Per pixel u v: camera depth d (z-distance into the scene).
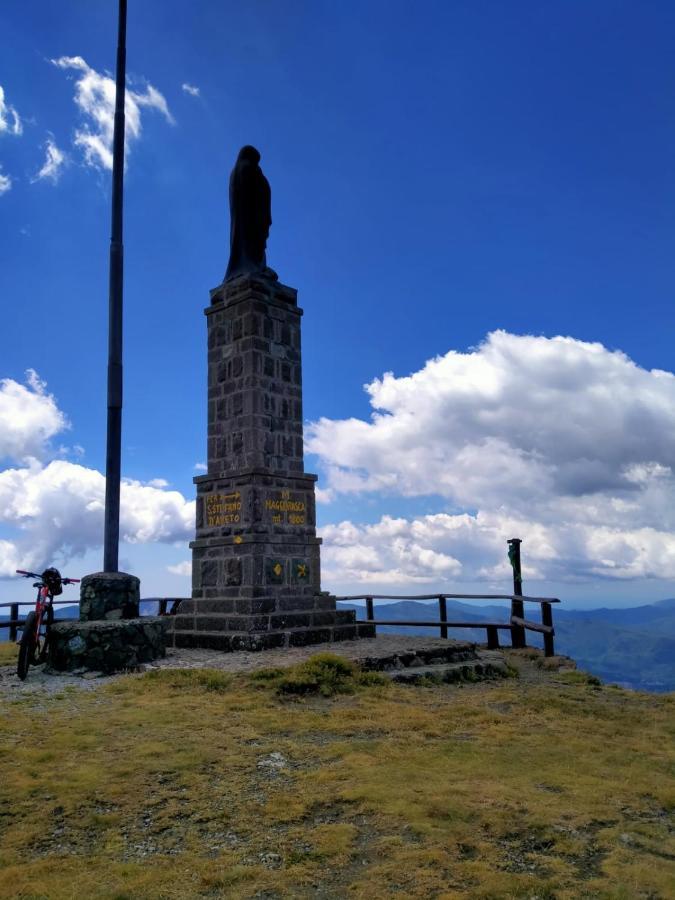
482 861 4.66
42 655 11.40
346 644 13.98
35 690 9.56
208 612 15.20
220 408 16.36
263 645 13.27
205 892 4.33
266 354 16.16
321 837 5.00
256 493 15.22
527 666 14.19
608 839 5.04
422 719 8.34
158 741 7.14
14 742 7.09
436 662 12.48
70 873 4.57
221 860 4.70
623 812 5.61
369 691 9.81
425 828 5.10
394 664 11.61
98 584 11.98
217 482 15.92
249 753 6.86
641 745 7.74
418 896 4.22
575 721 8.80
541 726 8.45
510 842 4.96
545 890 4.29
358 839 5.01
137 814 5.46
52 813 5.47
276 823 5.27
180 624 15.01
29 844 5.01
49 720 7.93
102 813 5.46
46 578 11.46
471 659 13.27
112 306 13.72
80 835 5.14
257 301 16.16
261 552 15.04
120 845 4.98
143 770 6.29
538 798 5.75
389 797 5.68
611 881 4.41
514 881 4.37
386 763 6.61
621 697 10.77
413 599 18.59
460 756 6.94
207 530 15.95
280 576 15.31
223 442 16.16
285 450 16.17
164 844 5.00
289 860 4.70
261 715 8.31
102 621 11.27
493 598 17.16
